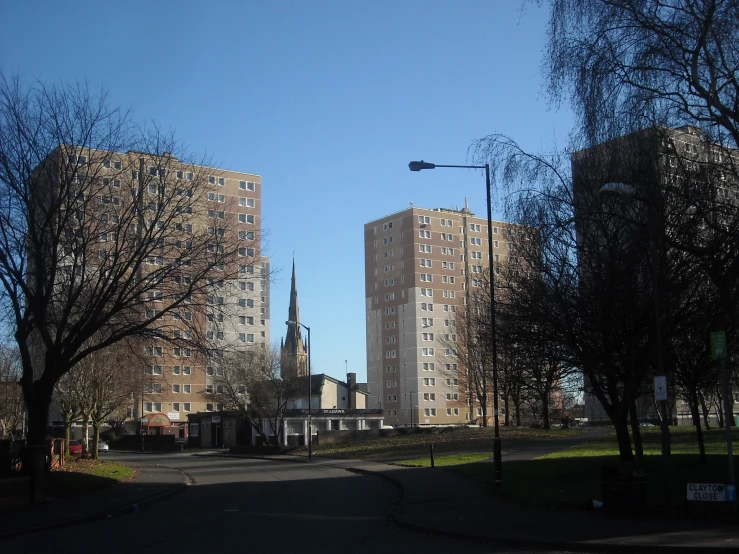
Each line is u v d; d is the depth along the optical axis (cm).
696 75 1514
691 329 2003
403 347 11350
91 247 2616
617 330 2031
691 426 6612
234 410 7212
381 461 4184
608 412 2334
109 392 4722
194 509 2056
